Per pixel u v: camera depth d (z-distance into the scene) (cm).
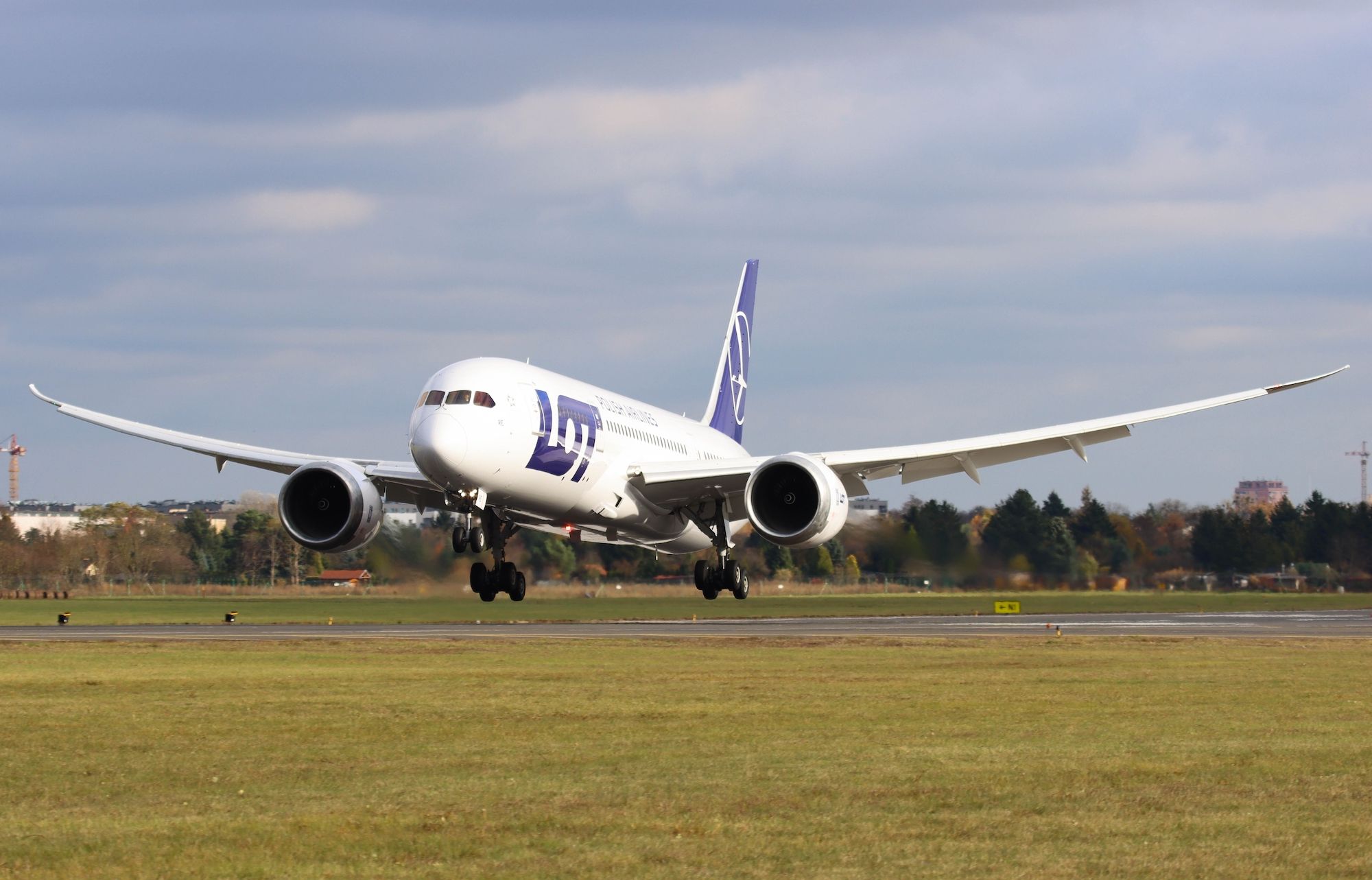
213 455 14138
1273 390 13912
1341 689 7106
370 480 12525
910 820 3859
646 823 3812
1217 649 10088
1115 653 9625
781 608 18888
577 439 12256
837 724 5712
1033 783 4391
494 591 14150
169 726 5650
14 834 3700
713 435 17638
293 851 3522
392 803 4078
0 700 6550
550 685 7212
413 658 9088
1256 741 5256
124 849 3538
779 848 3538
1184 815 3938
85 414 14525
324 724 5706
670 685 7225
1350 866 3391
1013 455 14250
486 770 4634
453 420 11069
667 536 14512
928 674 7931
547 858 3444
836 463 13175
